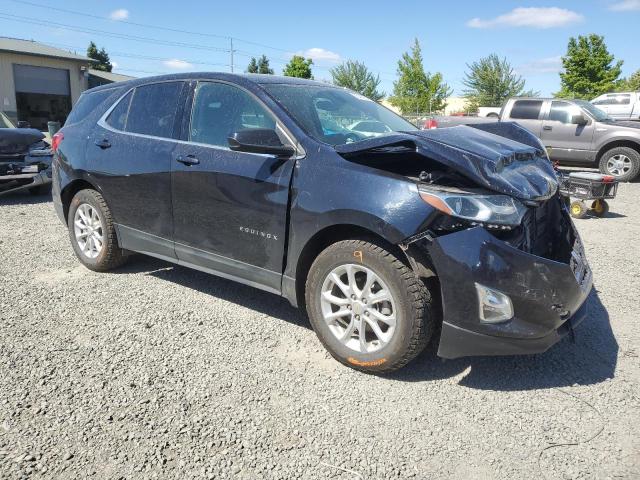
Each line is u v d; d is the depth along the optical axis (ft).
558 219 11.76
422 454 8.34
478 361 11.24
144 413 9.14
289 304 14.08
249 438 8.59
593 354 11.66
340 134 11.93
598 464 8.17
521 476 7.91
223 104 12.75
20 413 9.02
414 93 146.10
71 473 7.70
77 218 16.25
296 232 10.96
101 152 15.05
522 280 9.39
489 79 153.48
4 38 94.27
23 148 28.76
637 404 9.77
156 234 14.01
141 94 14.80
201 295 14.56
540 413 9.45
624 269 17.72
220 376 10.41
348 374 10.63
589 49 111.14
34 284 15.12
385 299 10.04
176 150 13.19
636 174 39.11
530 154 11.52
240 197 11.82
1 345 11.39
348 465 8.06
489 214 9.47
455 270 9.37
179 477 7.70
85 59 93.86
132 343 11.67
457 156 9.71
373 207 9.81
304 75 147.13
